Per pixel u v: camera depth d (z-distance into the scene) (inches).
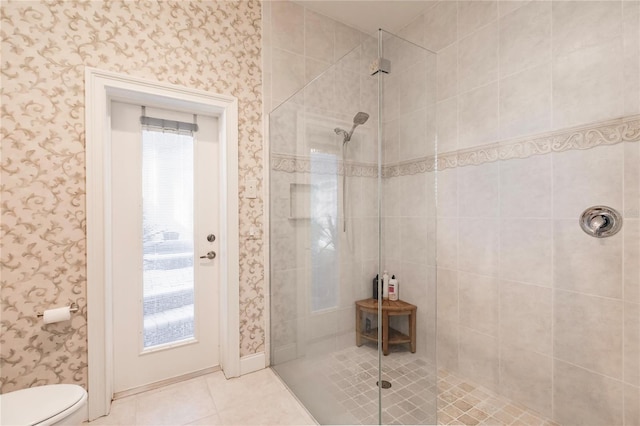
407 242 58.9
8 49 55.7
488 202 73.1
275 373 81.7
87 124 61.4
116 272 71.4
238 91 80.3
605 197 54.4
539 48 63.3
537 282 64.2
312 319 69.3
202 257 81.6
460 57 79.6
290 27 88.0
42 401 46.5
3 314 55.7
